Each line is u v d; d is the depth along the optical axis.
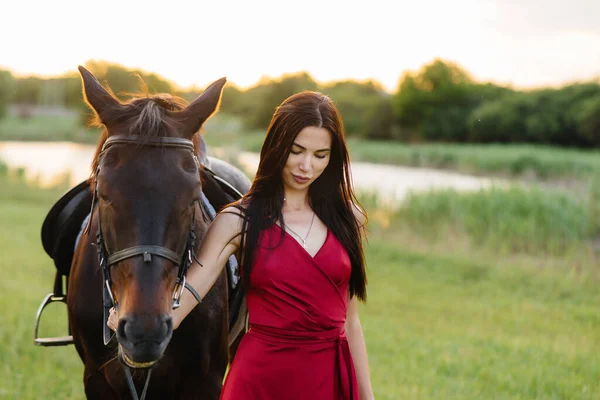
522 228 10.03
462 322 6.72
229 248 2.13
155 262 1.85
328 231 2.14
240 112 73.25
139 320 1.78
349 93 77.00
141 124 2.00
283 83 63.00
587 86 42.34
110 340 2.25
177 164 1.97
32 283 7.64
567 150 34.88
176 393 2.51
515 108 44.44
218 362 2.58
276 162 2.07
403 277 8.81
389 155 36.62
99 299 2.42
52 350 5.09
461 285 8.47
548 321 6.79
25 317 6.02
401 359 5.19
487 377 4.80
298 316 2.04
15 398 4.02
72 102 94.44
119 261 1.88
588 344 5.92
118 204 1.89
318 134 2.04
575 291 8.07
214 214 2.76
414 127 58.84
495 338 6.01
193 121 2.11
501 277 8.72
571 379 4.70
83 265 2.49
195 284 2.06
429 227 11.20
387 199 12.63
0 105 62.09
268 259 2.04
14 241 10.34
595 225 10.59
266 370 2.06
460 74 59.47
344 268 2.11
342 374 2.09
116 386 2.44
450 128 53.16
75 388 4.26
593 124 37.97
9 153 31.55
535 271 8.90
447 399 4.27
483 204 11.02
